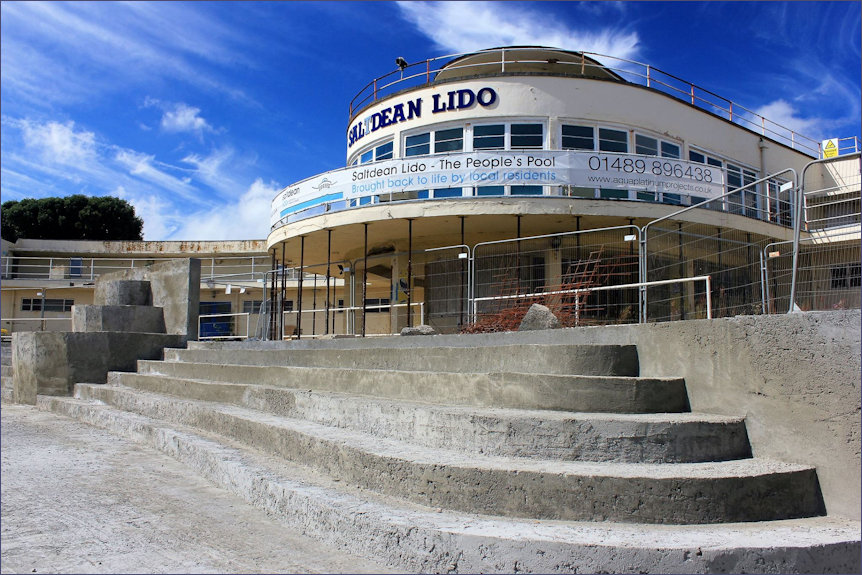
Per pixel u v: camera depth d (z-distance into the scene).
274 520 5.21
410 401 6.83
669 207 14.60
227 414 7.82
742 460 4.95
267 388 8.38
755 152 20.02
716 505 4.31
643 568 3.70
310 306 33.91
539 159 14.68
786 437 4.89
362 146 18.36
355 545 4.39
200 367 11.17
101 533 4.77
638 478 4.30
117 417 9.62
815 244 7.73
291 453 6.37
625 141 16.42
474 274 12.77
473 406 6.23
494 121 16.20
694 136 17.89
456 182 14.84
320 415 7.24
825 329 4.70
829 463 4.61
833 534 4.06
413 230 16.36
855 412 4.48
